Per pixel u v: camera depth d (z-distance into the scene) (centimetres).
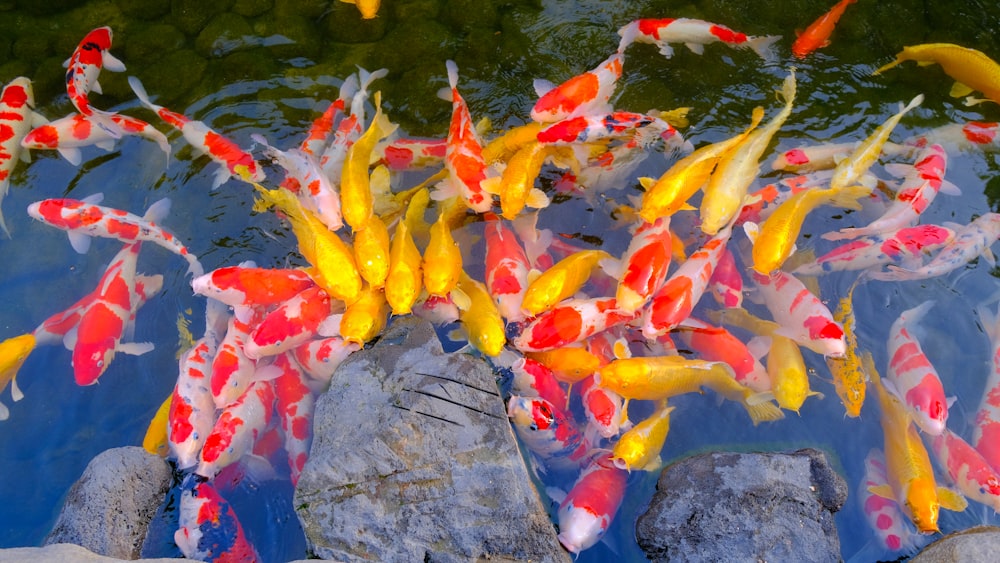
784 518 204
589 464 215
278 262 242
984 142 254
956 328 231
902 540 207
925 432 217
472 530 198
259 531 211
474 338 222
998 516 212
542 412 211
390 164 247
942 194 247
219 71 268
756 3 279
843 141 254
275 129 259
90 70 259
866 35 273
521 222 239
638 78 265
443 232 228
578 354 221
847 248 234
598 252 231
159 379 229
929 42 272
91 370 224
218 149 249
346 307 228
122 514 208
